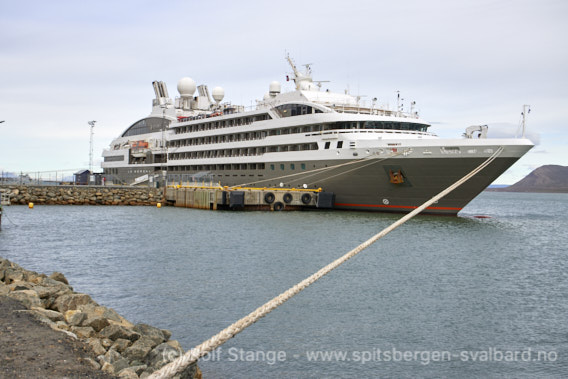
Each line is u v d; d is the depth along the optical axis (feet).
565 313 67.82
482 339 57.88
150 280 80.84
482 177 156.97
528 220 223.51
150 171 307.78
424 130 195.72
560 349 55.21
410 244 123.65
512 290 80.02
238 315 63.26
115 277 83.05
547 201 593.83
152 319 61.36
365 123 183.42
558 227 187.83
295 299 71.56
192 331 57.52
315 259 100.12
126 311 64.39
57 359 34.47
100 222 168.04
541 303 72.59
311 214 190.08
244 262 96.22
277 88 249.55
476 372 49.49
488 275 90.94
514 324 63.05
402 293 76.23
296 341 55.98
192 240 124.98
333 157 183.52
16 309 45.27
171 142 290.15
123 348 45.16
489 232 153.28
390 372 49.03
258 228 149.59
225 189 218.59
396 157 166.20
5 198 175.11
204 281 80.28
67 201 253.03
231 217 185.26
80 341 40.19
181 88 317.22
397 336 58.18
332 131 184.65
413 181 168.86
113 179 341.21
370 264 97.45
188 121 270.87
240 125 233.76
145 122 343.87
